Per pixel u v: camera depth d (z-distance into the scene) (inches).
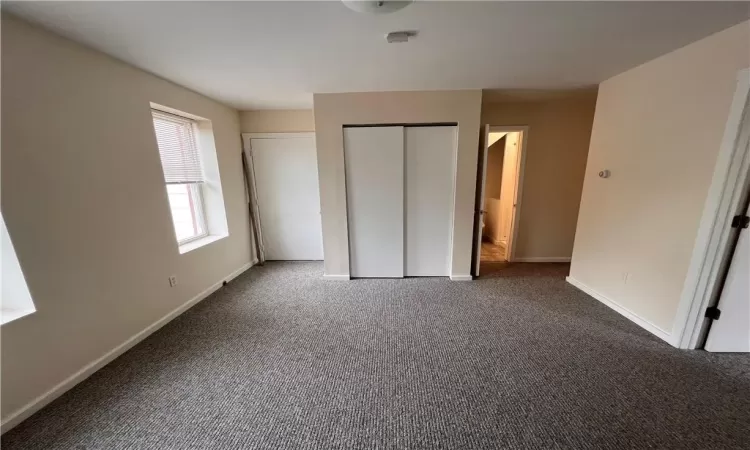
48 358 66.7
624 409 64.1
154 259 97.8
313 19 63.2
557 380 73.3
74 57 71.6
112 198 82.4
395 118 125.3
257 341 92.3
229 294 128.3
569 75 105.0
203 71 94.7
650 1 57.4
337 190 133.6
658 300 91.0
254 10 59.0
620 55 86.4
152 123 97.0
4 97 58.6
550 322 100.9
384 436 58.7
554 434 58.5
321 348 88.4
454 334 94.7
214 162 135.3
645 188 94.3
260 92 121.4
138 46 75.3
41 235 65.2
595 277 118.8
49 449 56.4
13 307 63.7
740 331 80.2
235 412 65.0
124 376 76.2
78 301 73.2
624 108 101.9
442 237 140.4
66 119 70.0
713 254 76.8
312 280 144.0
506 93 131.1
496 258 175.9
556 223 163.8
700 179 77.7
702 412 62.9
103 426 61.3
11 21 59.1
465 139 126.7
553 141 154.3
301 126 159.8
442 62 90.2
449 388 71.3
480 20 64.7
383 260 143.2
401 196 134.6
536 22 65.9
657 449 55.1
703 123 76.4
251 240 169.3
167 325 102.1
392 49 79.5
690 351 83.4
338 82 109.2
